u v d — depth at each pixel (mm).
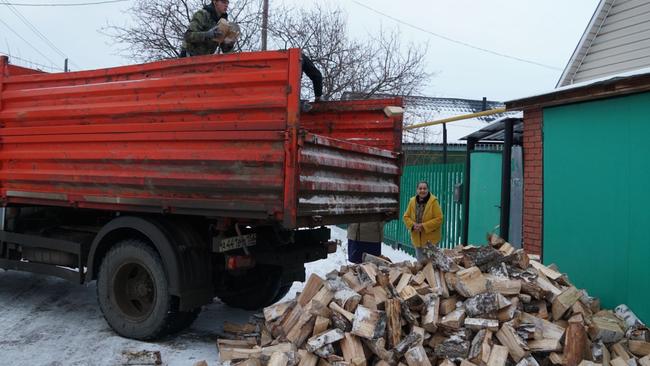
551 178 6352
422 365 3549
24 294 6562
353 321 3818
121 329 4910
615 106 5551
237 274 5195
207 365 3996
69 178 5039
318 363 3725
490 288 4145
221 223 4461
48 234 5730
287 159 3898
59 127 5090
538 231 6531
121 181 4715
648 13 8758
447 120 9883
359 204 5059
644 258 5184
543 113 6500
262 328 4566
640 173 5262
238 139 4109
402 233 11367
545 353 3830
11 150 5480
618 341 4348
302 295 4242
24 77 5383
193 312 4961
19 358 4402
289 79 3947
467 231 9000
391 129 5934
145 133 4559
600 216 5699
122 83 4719
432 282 4293
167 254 4590
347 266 4820
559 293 4402
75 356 4473
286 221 3891
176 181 4391
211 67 4297
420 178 10859
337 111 6242
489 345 3660
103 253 5195
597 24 9578
